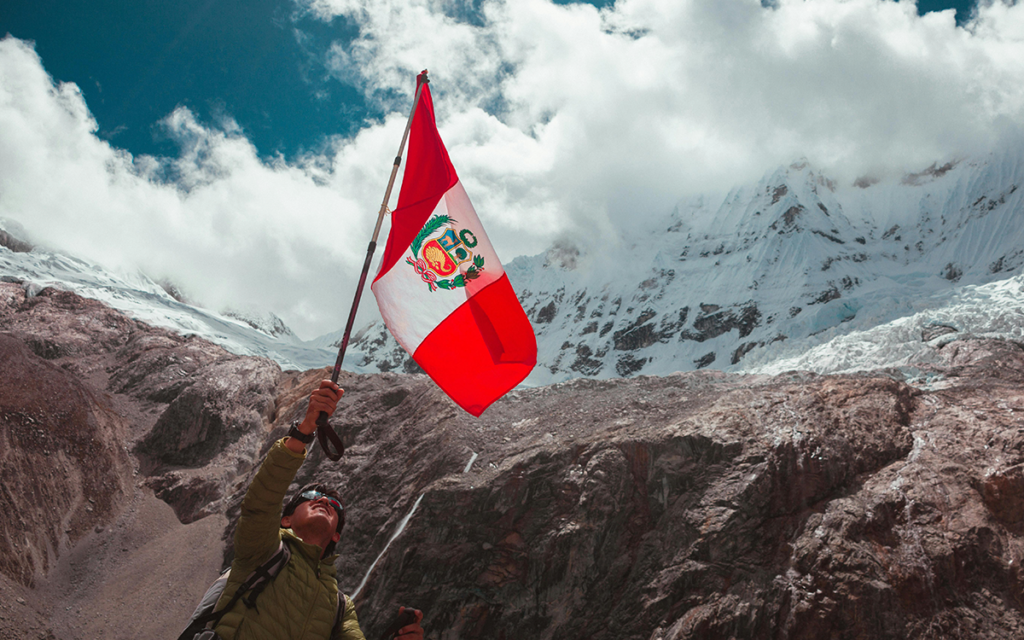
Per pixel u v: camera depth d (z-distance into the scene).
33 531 34.56
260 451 47.22
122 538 37.72
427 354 7.18
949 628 22.42
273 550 3.64
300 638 3.52
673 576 26.30
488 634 27.05
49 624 30.66
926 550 24.66
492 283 7.28
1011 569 23.75
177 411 48.19
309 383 53.38
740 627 23.91
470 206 7.46
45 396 42.06
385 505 34.78
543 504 30.31
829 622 23.23
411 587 28.78
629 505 29.61
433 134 7.56
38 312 68.31
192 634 3.47
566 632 26.41
